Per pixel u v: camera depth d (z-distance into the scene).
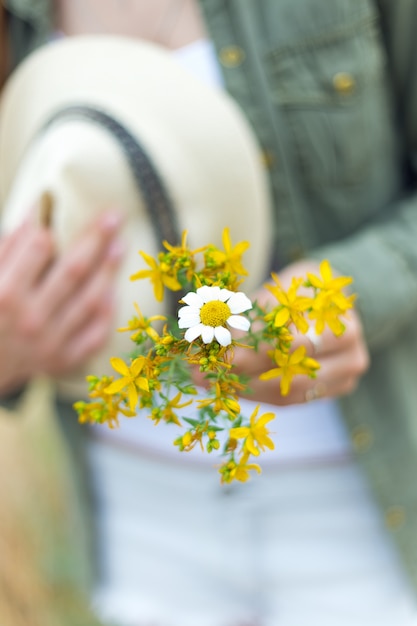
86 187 0.81
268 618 1.09
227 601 1.09
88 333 0.82
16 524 1.76
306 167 0.88
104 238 0.81
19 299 0.81
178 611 1.12
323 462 0.97
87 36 0.92
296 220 0.90
